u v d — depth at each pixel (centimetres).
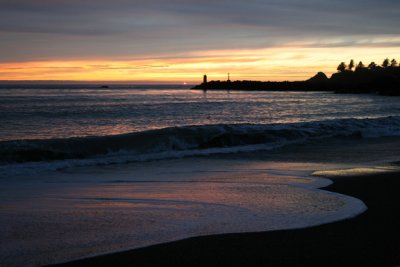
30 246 522
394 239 539
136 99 8469
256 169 1164
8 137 2281
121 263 466
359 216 645
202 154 1462
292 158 1393
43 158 1321
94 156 1409
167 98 9388
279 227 591
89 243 532
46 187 910
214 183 952
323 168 1171
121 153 1475
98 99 8100
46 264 464
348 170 1123
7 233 574
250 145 1698
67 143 1453
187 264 461
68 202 763
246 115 4434
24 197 805
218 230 580
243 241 532
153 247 514
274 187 894
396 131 2147
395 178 992
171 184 941
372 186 891
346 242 527
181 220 636
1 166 1154
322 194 812
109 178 1024
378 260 471
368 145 1741
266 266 454
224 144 1719
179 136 1683
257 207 713
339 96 12888
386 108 6059
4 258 481
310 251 497
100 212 689
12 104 5862
